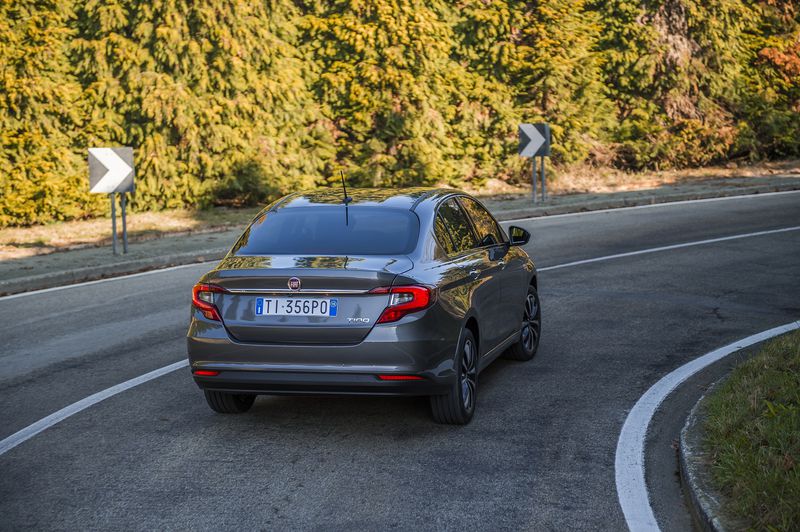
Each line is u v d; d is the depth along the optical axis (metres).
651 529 4.51
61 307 11.29
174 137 20.28
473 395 6.39
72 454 5.80
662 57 24.70
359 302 5.68
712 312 9.85
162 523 4.68
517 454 5.64
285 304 5.76
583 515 4.70
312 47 22.06
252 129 20.70
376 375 5.64
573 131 23.23
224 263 6.12
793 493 4.22
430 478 5.26
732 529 4.14
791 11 26.53
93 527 4.64
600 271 12.60
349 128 21.97
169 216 19.64
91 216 19.72
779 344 7.26
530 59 23.28
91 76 20.33
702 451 5.21
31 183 18.86
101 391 7.35
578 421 6.29
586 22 24.70
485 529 4.55
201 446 5.92
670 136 24.38
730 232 15.63
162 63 20.14
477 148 22.86
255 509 4.85
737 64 25.33
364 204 6.62
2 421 6.59
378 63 21.80
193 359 5.94
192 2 20.14
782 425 5.16
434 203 6.75
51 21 19.98
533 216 18.98
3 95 19.48
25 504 4.96
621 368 7.71
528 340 8.09
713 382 7.13
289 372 5.71
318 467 5.48
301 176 21.09
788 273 11.99
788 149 25.86
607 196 20.64
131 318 10.41
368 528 4.59
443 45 21.98
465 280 6.36
